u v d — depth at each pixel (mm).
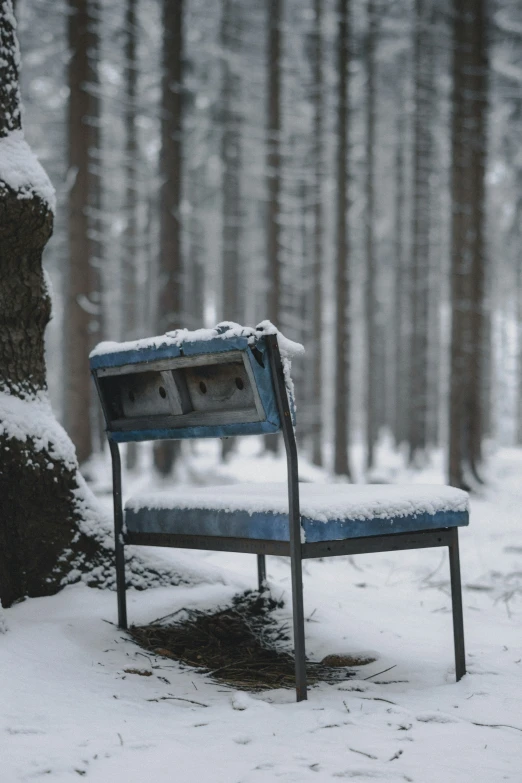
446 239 27766
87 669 2719
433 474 20578
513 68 21562
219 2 23531
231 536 2738
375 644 3328
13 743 2078
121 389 3184
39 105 21484
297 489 2506
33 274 3477
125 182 21609
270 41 19000
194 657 3080
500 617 4094
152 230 25219
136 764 1987
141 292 28672
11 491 3340
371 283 23125
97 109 17859
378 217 29141
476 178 15172
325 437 38781
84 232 13469
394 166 25906
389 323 34281
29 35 20391
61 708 2344
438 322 29234
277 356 2512
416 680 2850
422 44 17891
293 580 2514
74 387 13430
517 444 38031
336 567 5859
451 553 2861
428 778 1933
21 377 3459
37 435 3439
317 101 20594
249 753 2076
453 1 15266
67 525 3533
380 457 27656
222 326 2578
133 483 14984
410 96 21547
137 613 3371
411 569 5941
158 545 3066
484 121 15273
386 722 2326
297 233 27016
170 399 2863
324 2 20766
